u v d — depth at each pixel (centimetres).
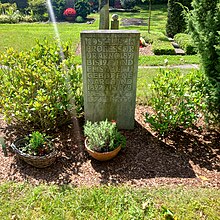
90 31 308
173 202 237
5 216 224
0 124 362
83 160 297
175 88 333
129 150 314
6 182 260
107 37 302
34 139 285
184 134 348
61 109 326
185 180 268
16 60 353
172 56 770
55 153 282
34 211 229
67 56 377
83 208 232
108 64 318
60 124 352
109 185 260
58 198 242
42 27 1320
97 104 343
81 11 1767
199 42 332
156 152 312
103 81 328
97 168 285
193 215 225
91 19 1772
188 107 329
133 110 346
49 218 222
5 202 237
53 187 254
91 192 249
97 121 354
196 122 370
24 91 313
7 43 935
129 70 322
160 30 1263
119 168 286
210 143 331
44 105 314
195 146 325
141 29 1297
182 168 287
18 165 285
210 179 271
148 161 297
